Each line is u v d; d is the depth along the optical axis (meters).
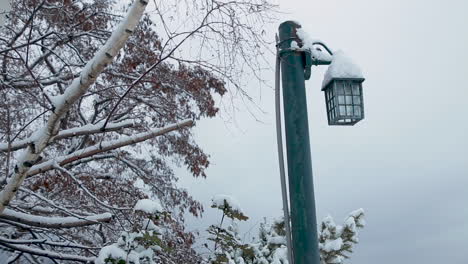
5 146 4.34
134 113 7.25
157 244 4.33
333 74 3.27
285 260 6.82
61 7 6.13
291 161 2.95
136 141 4.35
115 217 5.23
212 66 3.95
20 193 6.05
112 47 2.61
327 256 7.28
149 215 4.34
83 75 2.74
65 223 4.62
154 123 7.75
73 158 4.41
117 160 8.68
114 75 6.63
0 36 5.51
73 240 6.32
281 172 3.09
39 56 6.32
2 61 5.44
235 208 5.21
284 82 3.13
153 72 6.67
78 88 2.79
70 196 6.20
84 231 6.86
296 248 2.81
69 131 4.15
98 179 8.06
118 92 6.40
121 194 7.79
